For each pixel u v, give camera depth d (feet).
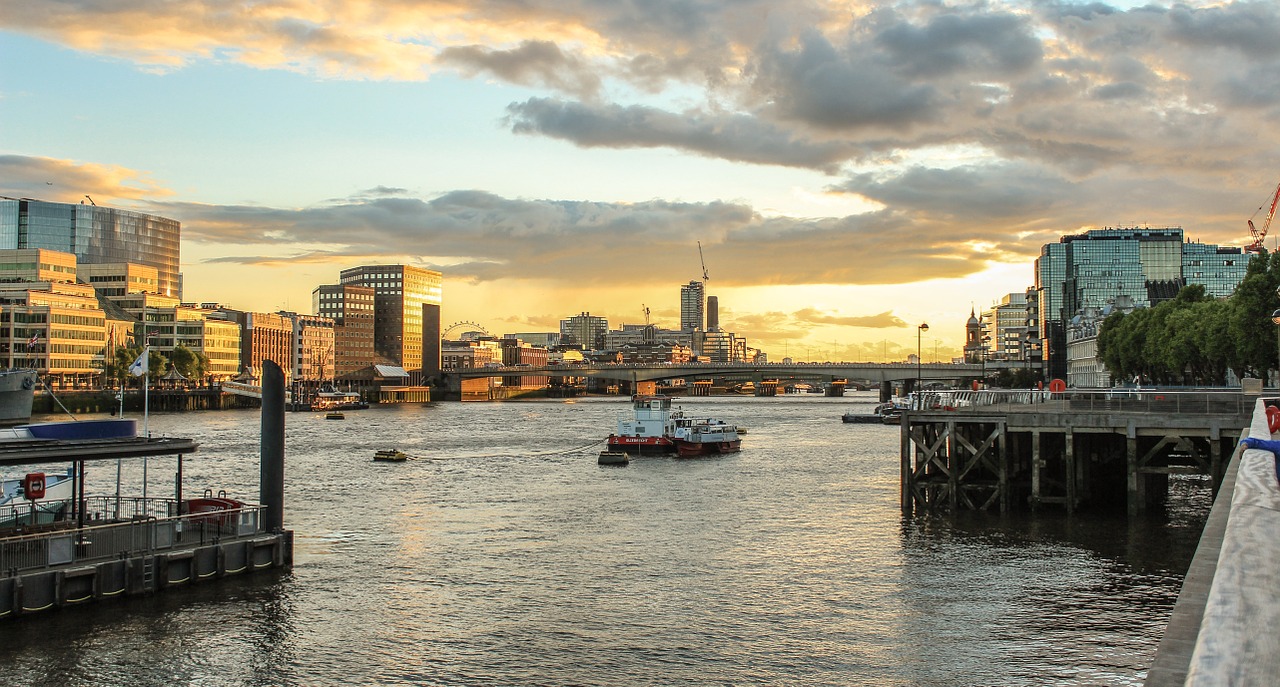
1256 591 28.07
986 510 260.42
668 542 235.20
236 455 472.03
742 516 275.59
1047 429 248.52
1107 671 137.69
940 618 164.76
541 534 246.88
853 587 186.91
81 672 137.08
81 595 164.45
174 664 141.08
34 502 185.68
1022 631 156.76
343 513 283.59
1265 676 22.70
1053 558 206.18
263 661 143.43
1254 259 439.63
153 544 177.58
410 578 194.59
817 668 141.18
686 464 446.60
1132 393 270.67
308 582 188.24
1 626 153.58
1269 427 85.81
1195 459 232.32
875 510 282.56
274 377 197.67
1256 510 37.50
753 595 181.98
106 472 391.65
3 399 584.81
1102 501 273.95
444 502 309.01
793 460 465.06
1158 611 167.02
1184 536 225.15
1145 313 624.18
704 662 144.05
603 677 137.80
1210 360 472.85
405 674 139.03
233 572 188.03
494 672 139.95
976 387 502.38
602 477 388.57
